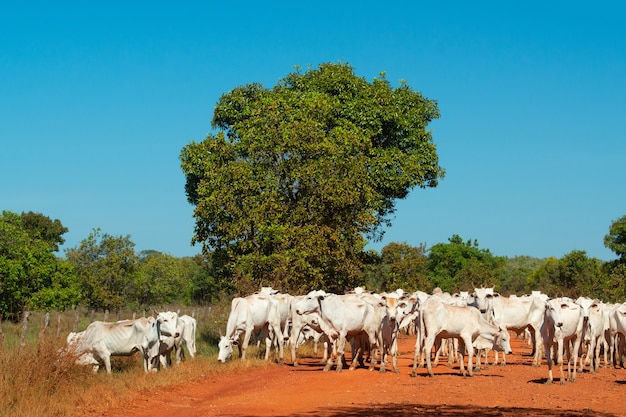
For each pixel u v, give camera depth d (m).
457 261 91.44
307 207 37.38
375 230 49.03
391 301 22.67
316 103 41.38
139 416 15.53
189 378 20.97
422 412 15.66
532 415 15.41
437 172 48.97
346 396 18.14
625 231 75.69
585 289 68.25
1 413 14.61
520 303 26.09
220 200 36.00
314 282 35.28
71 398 16.62
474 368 24.53
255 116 39.62
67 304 42.19
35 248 41.34
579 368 24.55
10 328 31.77
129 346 21.56
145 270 57.41
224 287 39.34
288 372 23.55
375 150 45.56
